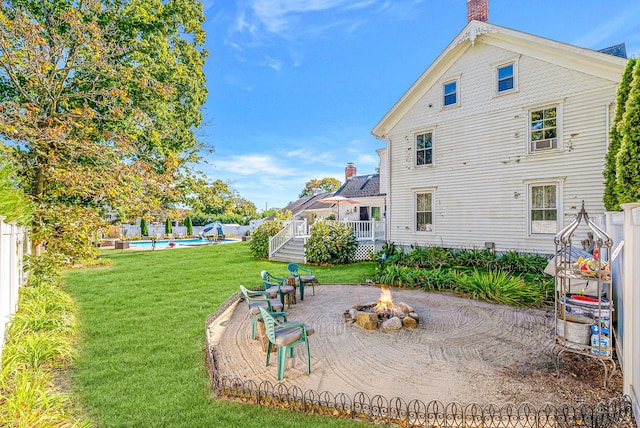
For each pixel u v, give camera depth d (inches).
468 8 511.2
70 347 184.1
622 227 161.0
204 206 629.9
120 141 351.3
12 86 443.5
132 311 271.7
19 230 256.8
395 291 358.9
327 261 557.0
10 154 304.7
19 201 243.0
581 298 167.5
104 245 994.7
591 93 396.8
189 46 662.5
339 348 202.8
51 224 307.4
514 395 145.3
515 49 454.3
